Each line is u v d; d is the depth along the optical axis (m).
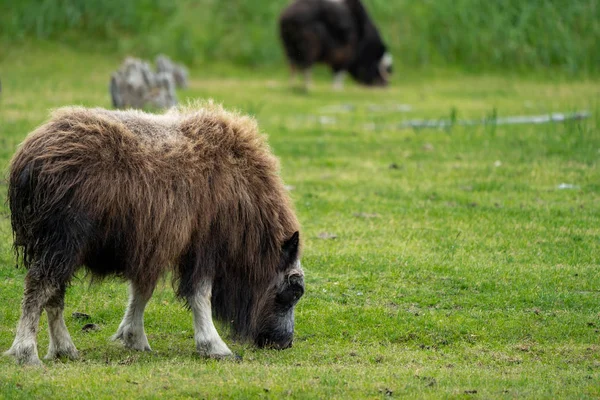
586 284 25.84
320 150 46.12
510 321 22.92
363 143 48.50
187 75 74.12
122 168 18.70
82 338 21.53
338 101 69.38
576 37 90.00
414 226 32.06
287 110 62.00
